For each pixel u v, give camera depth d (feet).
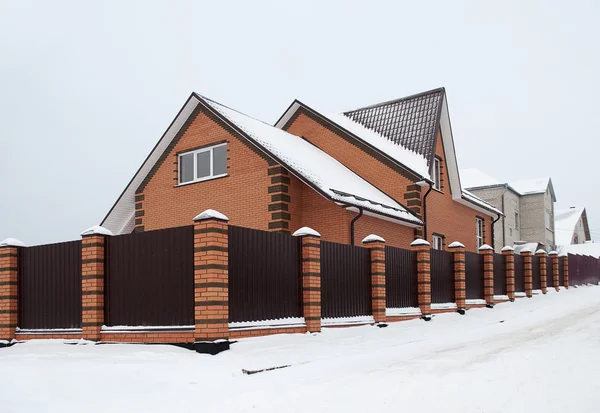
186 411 18.94
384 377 23.13
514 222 133.69
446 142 70.79
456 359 27.40
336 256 40.52
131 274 32.96
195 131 57.52
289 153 55.47
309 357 29.01
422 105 68.95
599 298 72.23
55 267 37.32
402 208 60.34
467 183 131.95
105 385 22.68
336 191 50.47
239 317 31.37
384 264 45.09
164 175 59.26
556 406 17.70
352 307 41.65
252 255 32.78
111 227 64.28
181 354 28.63
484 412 17.26
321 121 68.59
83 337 33.76
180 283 30.94
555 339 33.81
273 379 23.53
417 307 50.14
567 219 194.18
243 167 53.62
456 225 72.79
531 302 68.33
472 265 61.93
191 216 56.65
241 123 56.03
